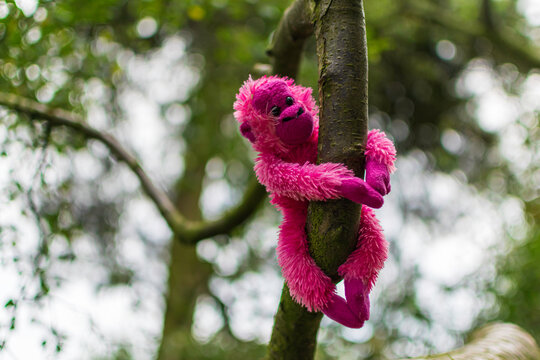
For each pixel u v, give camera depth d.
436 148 4.88
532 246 4.30
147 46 3.62
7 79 2.61
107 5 2.91
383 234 1.09
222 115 4.82
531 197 5.04
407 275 4.52
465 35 4.73
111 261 4.09
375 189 0.96
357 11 1.12
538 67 4.44
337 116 1.06
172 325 5.85
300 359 1.57
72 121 2.66
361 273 1.05
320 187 0.96
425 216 4.85
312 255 1.09
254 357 4.99
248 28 3.87
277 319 1.52
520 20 5.14
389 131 4.71
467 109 4.94
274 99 1.00
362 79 1.09
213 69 4.33
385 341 4.47
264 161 1.04
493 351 1.61
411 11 4.50
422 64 4.52
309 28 1.64
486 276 4.31
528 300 4.08
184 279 6.09
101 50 3.31
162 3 3.11
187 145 4.92
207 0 3.07
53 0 2.49
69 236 2.76
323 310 1.07
